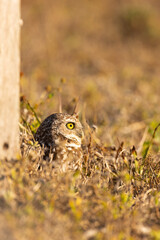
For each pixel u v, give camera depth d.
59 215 6.93
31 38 33.12
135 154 10.05
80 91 21.14
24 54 29.38
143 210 7.79
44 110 12.81
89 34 37.91
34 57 29.14
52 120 8.84
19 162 7.73
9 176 7.43
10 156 8.10
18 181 7.20
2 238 5.96
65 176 7.81
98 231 6.78
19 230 6.16
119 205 7.80
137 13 38.09
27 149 8.72
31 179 7.62
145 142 12.21
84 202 7.43
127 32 37.94
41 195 7.11
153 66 30.69
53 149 8.74
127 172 9.62
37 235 6.18
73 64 29.39
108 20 41.91
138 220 7.32
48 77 25.27
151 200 8.14
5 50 7.62
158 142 13.06
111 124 15.85
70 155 8.79
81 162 9.16
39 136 9.13
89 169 9.33
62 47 32.78
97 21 41.47
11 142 8.09
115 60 31.19
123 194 8.19
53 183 7.52
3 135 7.90
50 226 6.41
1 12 7.43
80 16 42.03
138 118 17.64
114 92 21.58
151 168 9.73
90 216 7.22
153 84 24.34
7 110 7.89
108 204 7.43
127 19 38.12
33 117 10.93
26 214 6.50
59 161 8.71
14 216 6.44
